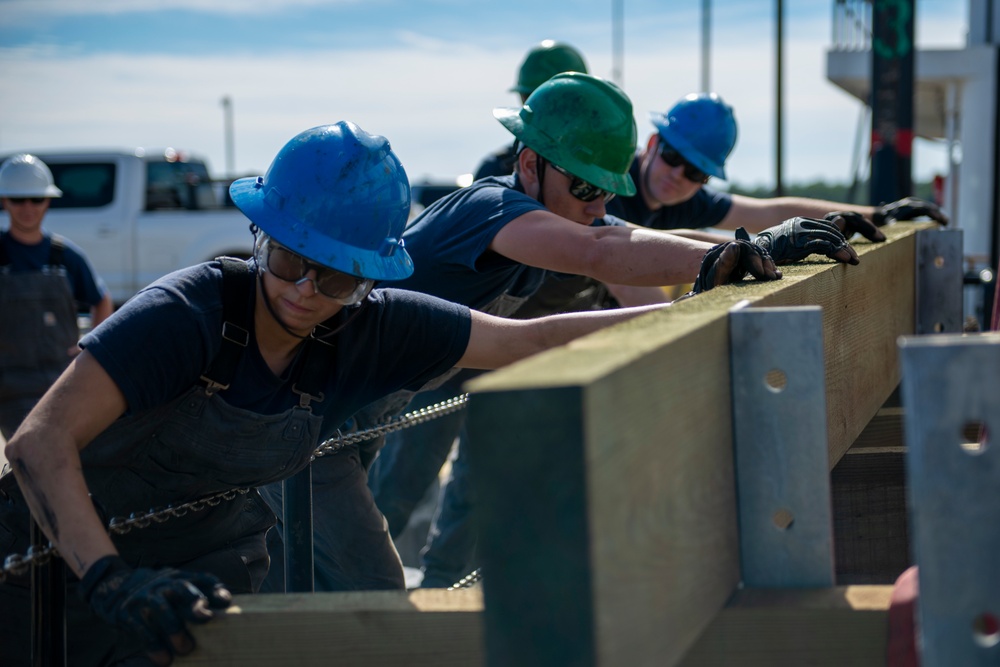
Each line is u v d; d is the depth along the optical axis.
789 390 1.68
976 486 1.26
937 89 10.46
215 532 2.44
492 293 3.33
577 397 1.14
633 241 2.89
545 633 1.17
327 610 1.70
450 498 4.53
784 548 1.70
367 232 2.18
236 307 2.11
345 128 2.26
